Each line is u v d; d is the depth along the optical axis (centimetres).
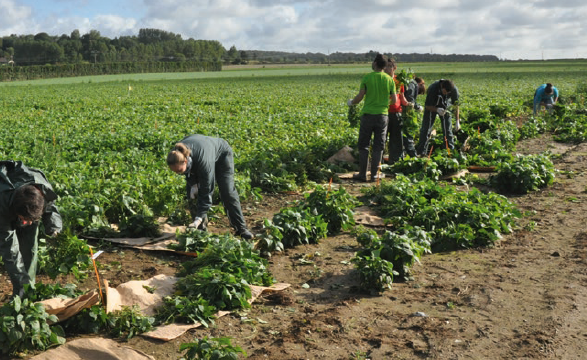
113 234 754
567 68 9038
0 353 458
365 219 852
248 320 525
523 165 1030
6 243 485
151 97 3722
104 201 805
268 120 2016
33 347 464
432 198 883
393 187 923
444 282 623
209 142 683
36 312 464
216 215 846
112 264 666
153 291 566
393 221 804
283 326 518
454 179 1074
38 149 1302
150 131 1588
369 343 488
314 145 1366
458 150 1312
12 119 2230
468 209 779
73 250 614
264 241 691
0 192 461
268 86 5100
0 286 600
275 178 1049
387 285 602
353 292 598
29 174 477
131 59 18750
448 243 740
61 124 2045
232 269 593
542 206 927
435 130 1504
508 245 743
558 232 788
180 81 6744
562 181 1101
